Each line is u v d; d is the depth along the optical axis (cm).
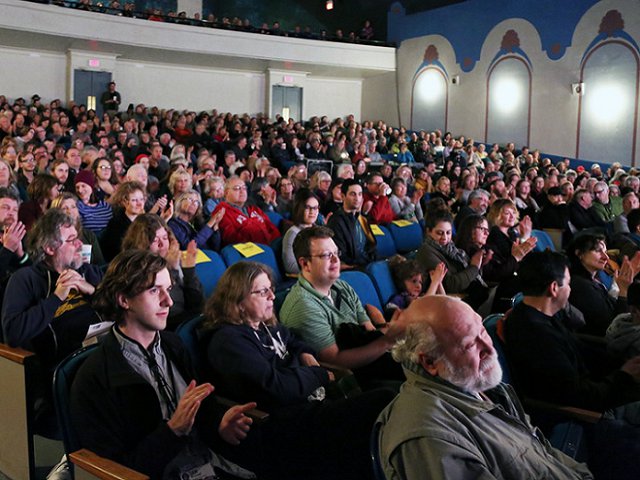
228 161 896
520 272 256
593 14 1341
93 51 1424
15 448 230
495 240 462
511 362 246
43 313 236
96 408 172
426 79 1706
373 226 543
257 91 1698
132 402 175
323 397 236
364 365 264
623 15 1288
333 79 1814
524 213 756
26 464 227
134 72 1523
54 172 539
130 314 184
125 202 406
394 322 263
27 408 225
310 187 659
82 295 261
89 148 671
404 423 154
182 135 1251
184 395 171
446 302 170
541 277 248
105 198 532
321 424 196
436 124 1692
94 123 1173
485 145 1577
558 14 1405
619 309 335
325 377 234
